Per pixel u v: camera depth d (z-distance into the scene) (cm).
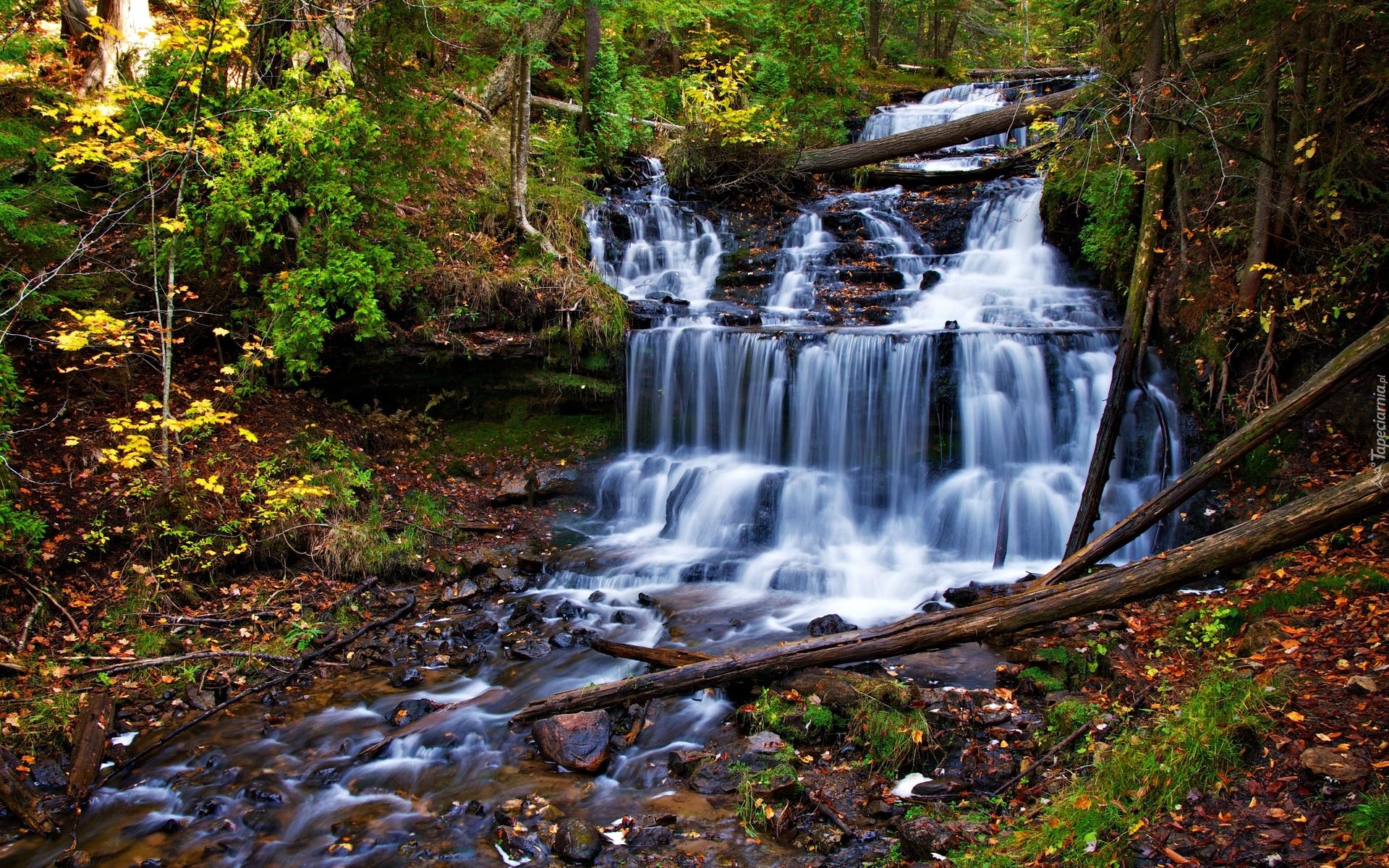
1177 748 440
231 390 881
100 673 662
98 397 885
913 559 902
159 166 898
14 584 709
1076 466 952
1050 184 1201
